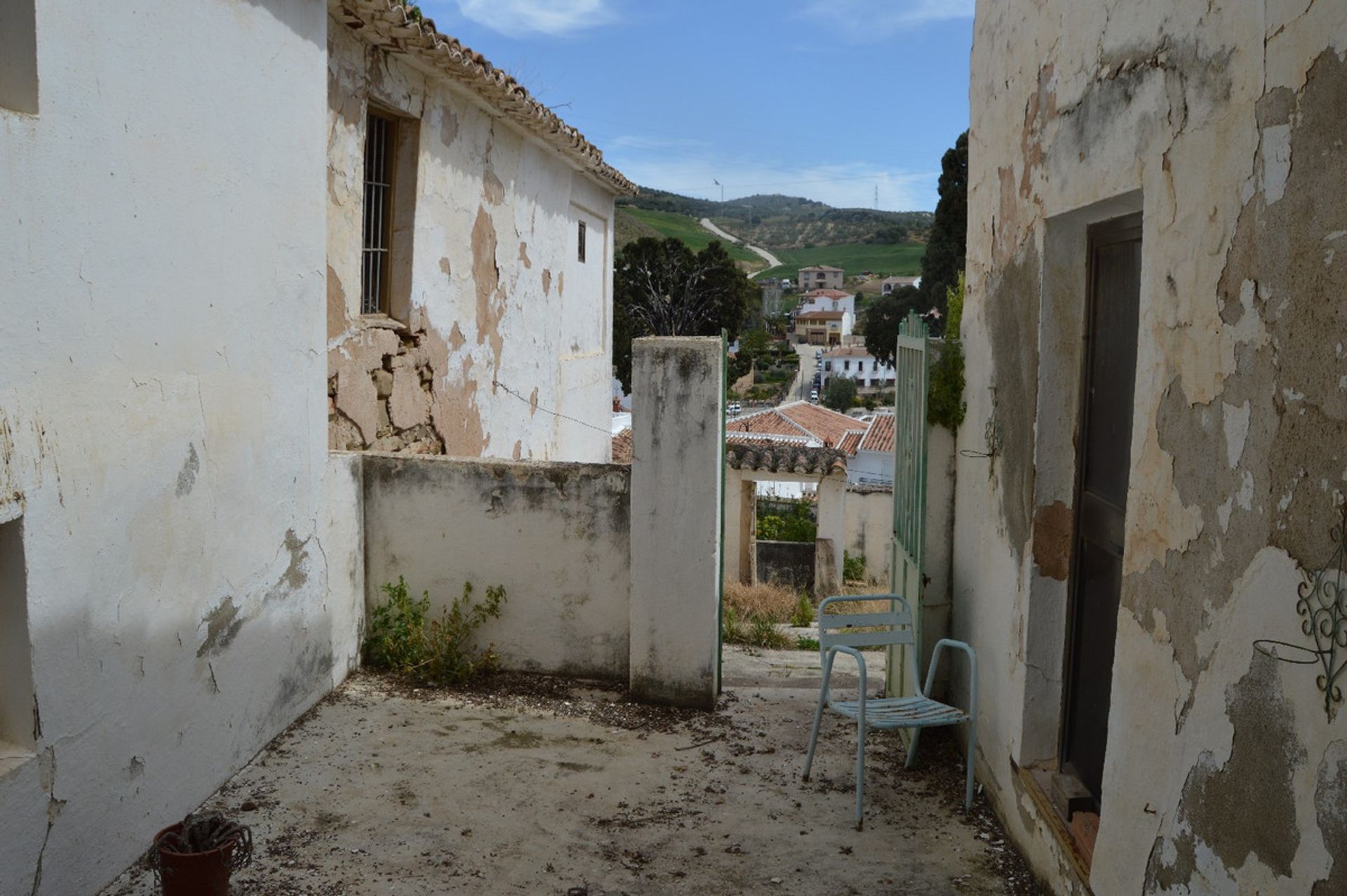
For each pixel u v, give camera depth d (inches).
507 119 377.7
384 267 321.7
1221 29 107.4
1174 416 118.2
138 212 161.5
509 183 401.1
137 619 165.2
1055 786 163.3
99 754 156.5
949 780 211.8
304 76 216.7
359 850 174.6
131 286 160.6
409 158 319.6
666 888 166.9
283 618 217.2
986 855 178.7
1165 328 121.0
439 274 343.3
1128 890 127.0
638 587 245.3
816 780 210.2
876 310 1499.8
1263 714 98.0
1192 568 113.0
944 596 232.2
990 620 198.5
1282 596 95.2
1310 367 91.3
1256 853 98.6
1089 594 163.2
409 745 217.5
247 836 160.1
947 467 231.5
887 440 999.0
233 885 161.9
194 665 183.0
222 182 185.6
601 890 165.9
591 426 547.2
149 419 166.4
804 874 172.2
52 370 143.8
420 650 253.0
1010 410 187.2
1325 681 88.0
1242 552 102.5
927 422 228.7
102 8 151.0
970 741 195.3
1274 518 96.7
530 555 255.3
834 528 646.5
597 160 466.0
